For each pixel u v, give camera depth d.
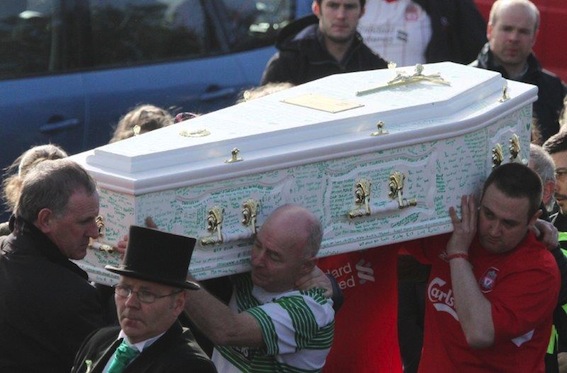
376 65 20.84
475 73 14.82
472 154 13.52
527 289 13.31
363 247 12.88
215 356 13.18
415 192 13.12
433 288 14.06
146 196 11.46
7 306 12.54
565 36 27.48
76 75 21.88
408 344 16.61
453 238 13.44
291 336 12.22
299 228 11.96
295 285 12.41
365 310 14.56
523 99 14.36
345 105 13.27
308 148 12.27
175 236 10.95
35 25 21.67
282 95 13.97
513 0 21.25
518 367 13.66
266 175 12.10
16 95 21.31
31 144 21.34
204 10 23.17
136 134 12.93
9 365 12.59
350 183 12.66
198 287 11.07
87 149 21.94
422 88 14.09
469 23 24.23
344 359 14.72
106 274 12.41
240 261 12.20
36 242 12.54
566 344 14.71
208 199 11.80
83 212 12.21
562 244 15.41
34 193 12.38
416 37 24.11
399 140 12.80
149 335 11.09
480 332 13.12
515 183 13.05
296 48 20.67
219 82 23.02
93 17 22.08
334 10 20.34
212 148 11.94
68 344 12.48
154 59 22.62
